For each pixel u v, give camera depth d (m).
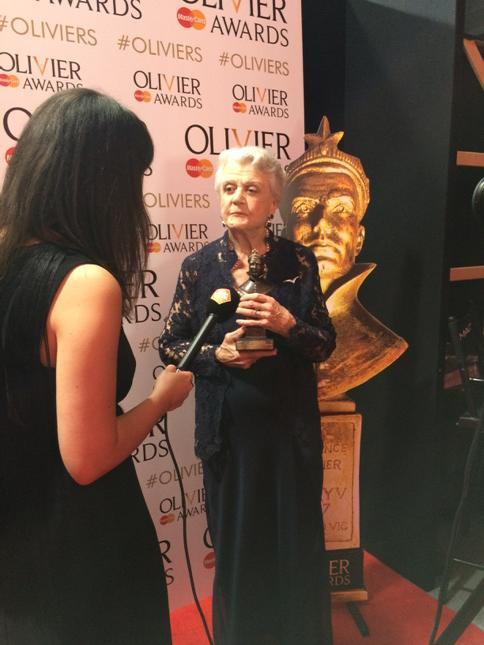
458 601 2.02
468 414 1.66
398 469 2.20
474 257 2.22
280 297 1.46
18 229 0.80
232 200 1.40
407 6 1.93
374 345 1.88
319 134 1.74
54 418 0.82
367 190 1.77
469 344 2.17
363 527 2.41
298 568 1.50
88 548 0.88
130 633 0.96
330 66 2.29
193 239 1.84
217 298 1.07
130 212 0.86
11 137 1.51
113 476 0.93
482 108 2.06
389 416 2.21
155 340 1.83
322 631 1.57
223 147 1.83
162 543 1.97
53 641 0.88
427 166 1.94
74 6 1.53
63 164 0.79
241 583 1.50
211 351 1.41
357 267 1.85
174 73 1.71
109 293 0.76
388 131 2.07
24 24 1.47
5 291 0.79
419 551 2.12
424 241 1.98
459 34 1.78
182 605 2.04
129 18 1.61
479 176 2.13
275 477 1.47
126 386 0.93
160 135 1.72
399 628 1.90
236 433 1.45
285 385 1.46
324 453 1.91
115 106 0.84
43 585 0.87
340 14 2.21
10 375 0.79
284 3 1.87
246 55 1.82
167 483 1.95
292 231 1.76
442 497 2.10
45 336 0.76
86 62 1.57
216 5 1.74
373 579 2.19
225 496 1.49
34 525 0.85
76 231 0.81
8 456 0.83
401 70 1.99
